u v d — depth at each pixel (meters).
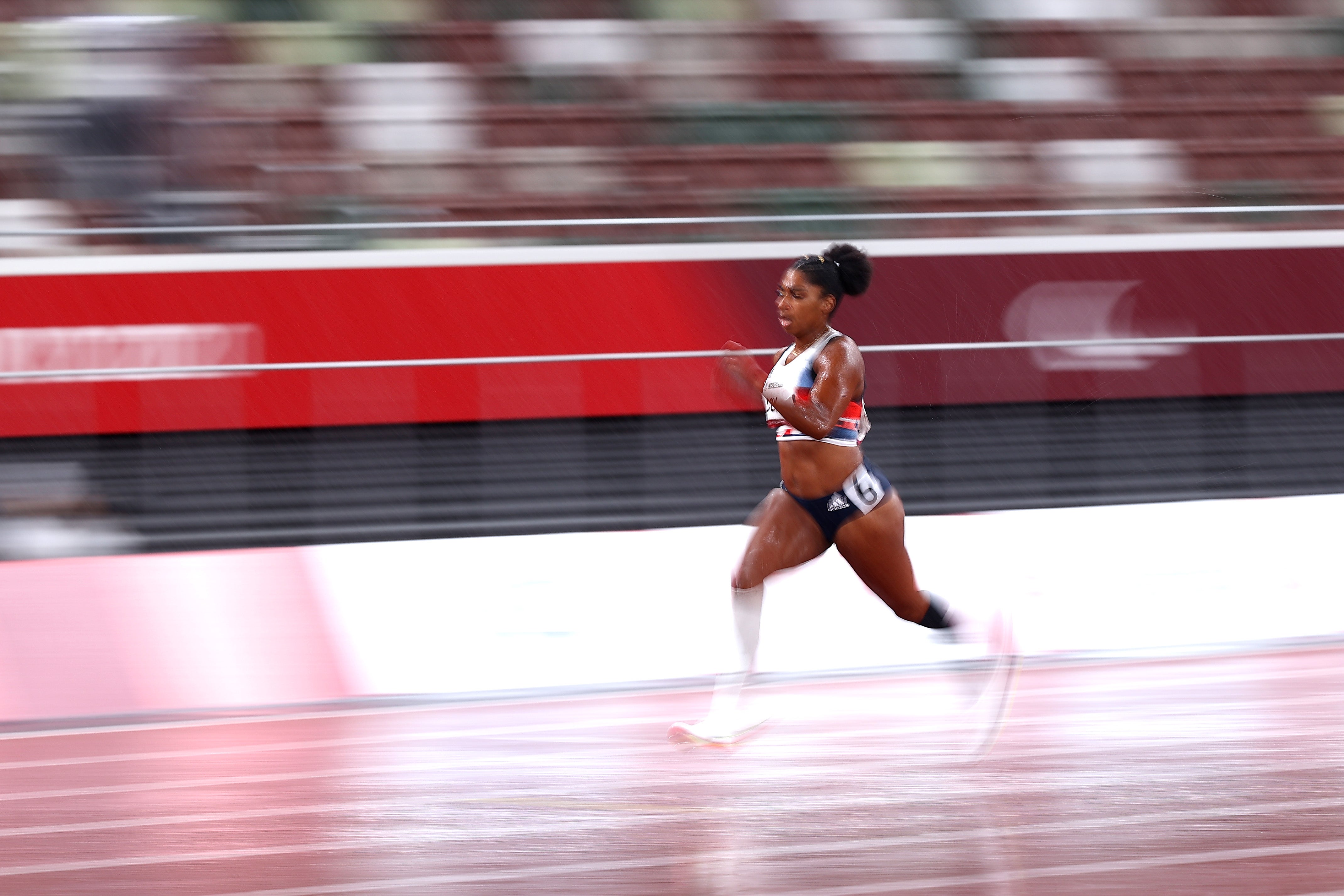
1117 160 46.84
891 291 36.78
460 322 35.47
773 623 22.88
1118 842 13.46
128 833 14.23
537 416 28.48
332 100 41.88
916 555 24.06
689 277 36.50
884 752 17.19
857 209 44.84
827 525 15.90
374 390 28.14
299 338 34.69
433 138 42.62
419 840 13.78
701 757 17.03
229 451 28.38
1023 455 29.44
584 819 14.38
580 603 22.81
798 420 15.12
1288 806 14.60
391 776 16.38
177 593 21.78
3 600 21.09
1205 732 17.98
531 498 28.58
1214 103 47.38
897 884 12.34
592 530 28.97
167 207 38.97
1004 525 24.59
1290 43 48.56
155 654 21.16
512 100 43.47
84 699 20.48
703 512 29.44
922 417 29.06
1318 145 48.09
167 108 39.16
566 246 36.06
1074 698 20.30
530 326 35.84
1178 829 13.84
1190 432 30.41
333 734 18.78
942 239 37.09
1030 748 17.25
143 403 28.25
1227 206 46.41
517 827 14.16
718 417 29.55
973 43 46.47
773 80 44.94
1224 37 48.16
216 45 40.41
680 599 23.23
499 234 36.03
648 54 44.69
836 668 22.91
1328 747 17.11
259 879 12.73
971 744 16.72
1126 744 17.38
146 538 28.41
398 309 35.12
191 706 20.73
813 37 45.41
